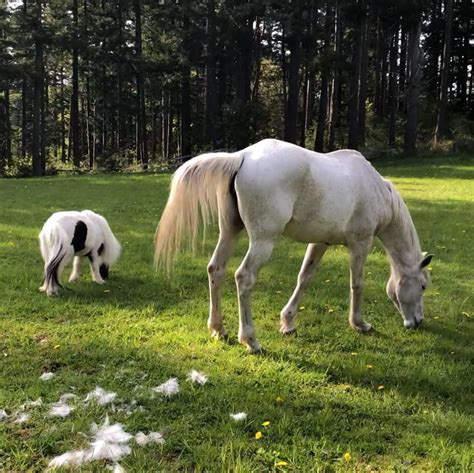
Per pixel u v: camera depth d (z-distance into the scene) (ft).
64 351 14.85
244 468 9.47
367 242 16.15
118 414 11.57
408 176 70.08
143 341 15.80
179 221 14.57
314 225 15.01
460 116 116.78
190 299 20.17
